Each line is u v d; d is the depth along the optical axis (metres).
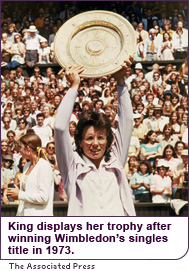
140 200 11.14
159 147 11.95
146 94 13.14
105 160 3.93
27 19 15.29
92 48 4.22
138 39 14.59
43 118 12.84
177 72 13.60
